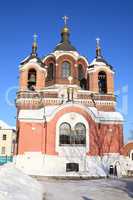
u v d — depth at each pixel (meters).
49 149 38.22
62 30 51.84
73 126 39.19
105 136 39.53
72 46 49.91
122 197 19.08
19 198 14.38
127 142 48.44
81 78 48.41
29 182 21.61
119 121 40.41
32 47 46.75
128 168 45.34
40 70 44.12
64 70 47.25
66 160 37.72
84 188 23.56
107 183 27.72
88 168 37.47
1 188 15.40
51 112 39.59
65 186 24.95
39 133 38.88
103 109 43.31
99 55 47.28
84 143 38.88
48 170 36.94
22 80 43.34
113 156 38.81
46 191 21.23
